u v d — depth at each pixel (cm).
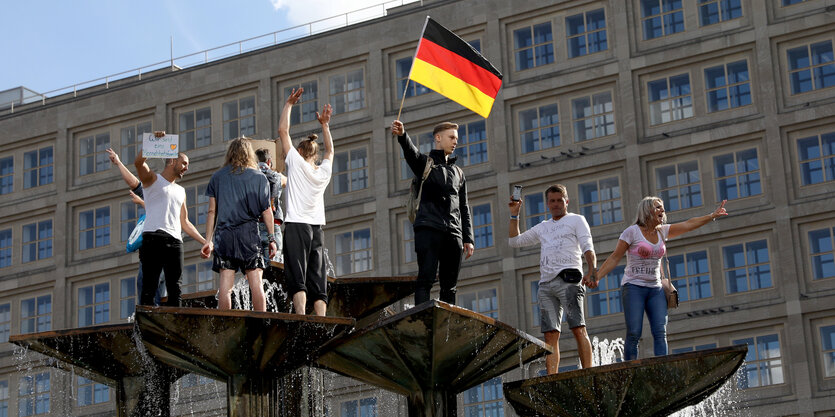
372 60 5788
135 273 6056
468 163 5500
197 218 5981
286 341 1224
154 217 1302
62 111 6375
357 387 5253
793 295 4822
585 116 5338
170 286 1305
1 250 6353
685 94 5188
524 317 5247
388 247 5553
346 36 5866
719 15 5191
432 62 1400
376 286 1528
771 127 5003
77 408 5881
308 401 1406
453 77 1409
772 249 4903
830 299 4772
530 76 5478
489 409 5050
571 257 1370
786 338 4800
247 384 1258
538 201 5338
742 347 1248
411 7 5781
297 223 1248
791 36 5050
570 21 5444
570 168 5281
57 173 6309
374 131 5700
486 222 5403
